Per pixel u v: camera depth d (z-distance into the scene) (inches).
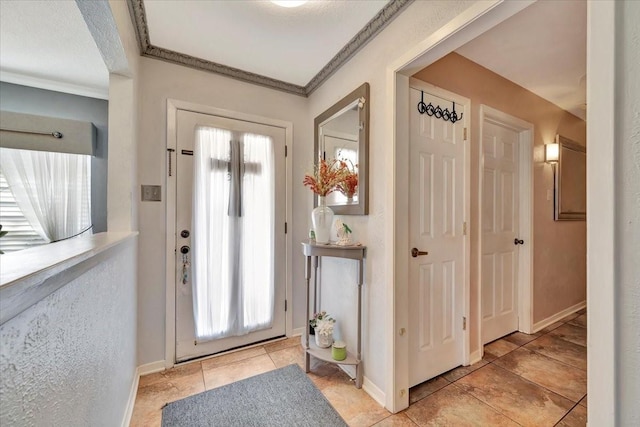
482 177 82.7
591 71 27.0
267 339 94.9
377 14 63.1
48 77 90.4
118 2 49.1
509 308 98.6
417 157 68.8
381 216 65.7
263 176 93.7
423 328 70.1
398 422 57.9
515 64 82.2
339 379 73.2
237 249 88.4
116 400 49.7
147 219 76.3
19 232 90.3
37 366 23.3
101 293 40.9
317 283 94.1
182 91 81.2
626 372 25.2
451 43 51.3
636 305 24.7
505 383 71.0
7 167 88.8
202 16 63.8
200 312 83.0
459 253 77.3
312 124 99.8
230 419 58.4
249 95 91.9
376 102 67.7
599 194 26.6
